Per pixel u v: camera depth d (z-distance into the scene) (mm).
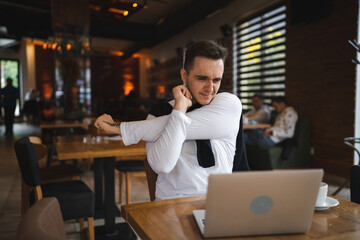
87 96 7191
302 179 772
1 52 13156
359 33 3863
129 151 2199
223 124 1165
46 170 2830
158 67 12023
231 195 753
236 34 6750
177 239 802
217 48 1137
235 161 1312
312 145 4668
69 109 6938
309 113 4715
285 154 4410
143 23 9336
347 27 3994
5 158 5492
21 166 2023
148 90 13438
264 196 771
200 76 1144
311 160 4688
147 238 825
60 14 7328
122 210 1035
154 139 1182
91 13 8016
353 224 906
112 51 14320
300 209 798
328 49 4316
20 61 13570
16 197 3381
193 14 6883
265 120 5242
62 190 2127
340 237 825
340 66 4133
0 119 12531
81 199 2064
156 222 911
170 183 1214
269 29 5730
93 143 2512
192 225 890
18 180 4086
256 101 5344
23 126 11070
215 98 1216
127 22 9016
